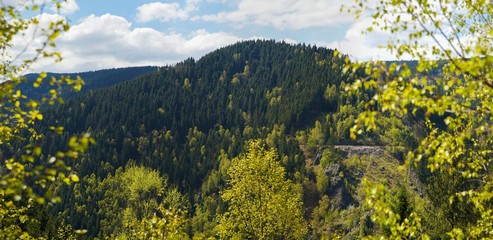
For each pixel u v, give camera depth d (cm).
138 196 14275
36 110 790
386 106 719
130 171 16962
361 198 13725
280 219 2800
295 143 17962
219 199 13950
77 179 685
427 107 704
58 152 605
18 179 641
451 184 1969
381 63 709
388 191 851
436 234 1981
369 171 15438
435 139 852
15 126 1091
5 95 719
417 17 754
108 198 15275
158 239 1539
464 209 1930
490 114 803
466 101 1020
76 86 695
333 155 16138
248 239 2831
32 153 650
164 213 1598
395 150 16512
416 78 734
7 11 754
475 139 1105
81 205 14775
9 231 838
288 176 15175
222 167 16700
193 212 14588
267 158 2747
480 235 1174
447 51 704
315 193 14612
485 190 1008
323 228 12262
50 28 668
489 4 997
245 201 2772
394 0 835
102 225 13288
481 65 646
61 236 4366
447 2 904
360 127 730
